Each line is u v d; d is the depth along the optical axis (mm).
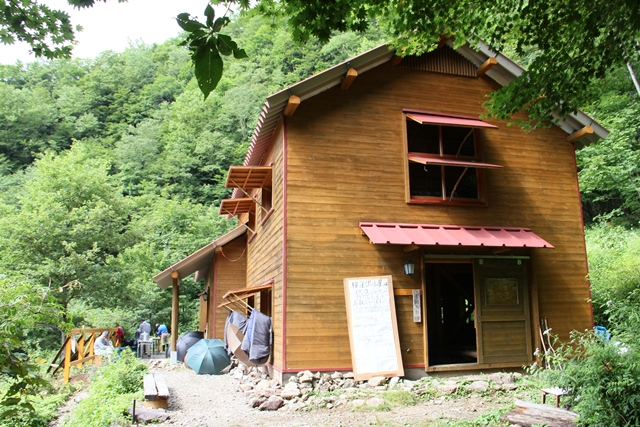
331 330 10008
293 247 10133
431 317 13828
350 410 8211
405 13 6551
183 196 42500
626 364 5727
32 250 18781
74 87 60719
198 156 45812
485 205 11430
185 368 14477
